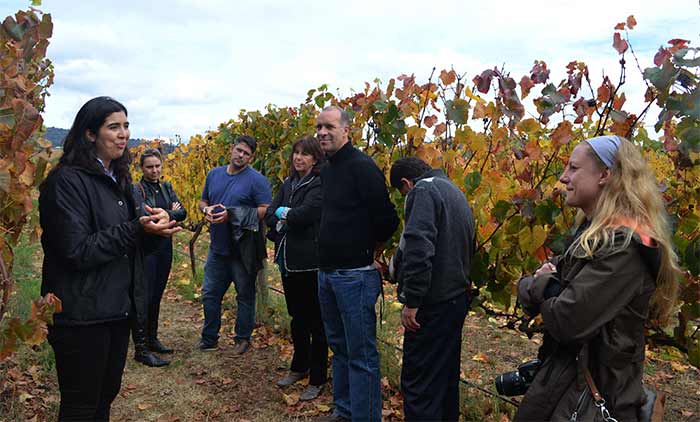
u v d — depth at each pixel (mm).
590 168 1813
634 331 1712
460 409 3533
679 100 2502
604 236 1681
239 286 4516
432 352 2752
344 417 3391
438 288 2719
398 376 3885
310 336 3961
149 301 4465
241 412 3559
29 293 5195
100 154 2348
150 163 4496
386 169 4148
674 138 2809
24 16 3111
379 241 3186
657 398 1841
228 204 4492
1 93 2316
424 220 2656
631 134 2943
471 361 4566
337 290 3115
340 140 3105
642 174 1762
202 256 8281
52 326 2232
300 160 3660
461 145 3633
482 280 3268
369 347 3119
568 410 1728
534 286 1898
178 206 4230
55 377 3855
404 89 3930
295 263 3648
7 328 2100
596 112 3033
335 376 3416
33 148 2559
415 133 3814
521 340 5090
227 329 5215
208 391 3861
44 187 2219
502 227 3182
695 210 2961
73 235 2150
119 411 3543
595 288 1655
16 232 2566
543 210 3006
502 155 3494
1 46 2705
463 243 2791
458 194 2836
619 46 2816
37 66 3426
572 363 1761
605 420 1668
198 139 9523
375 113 4199
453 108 3385
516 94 3150
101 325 2277
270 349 4664
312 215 3551
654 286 1733
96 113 2273
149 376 4090
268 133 7082
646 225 1725
